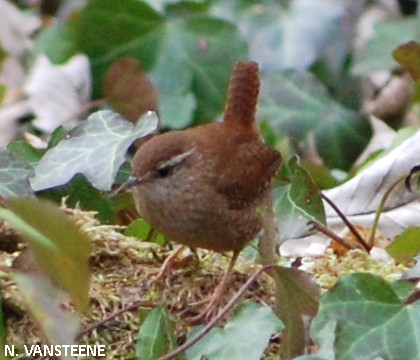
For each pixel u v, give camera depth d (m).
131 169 8.67
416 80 9.27
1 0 14.16
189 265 7.59
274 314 6.62
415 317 6.39
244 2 12.98
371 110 13.17
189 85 11.98
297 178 7.86
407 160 8.82
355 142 12.28
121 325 6.98
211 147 8.23
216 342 6.56
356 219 8.88
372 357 6.32
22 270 6.07
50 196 8.33
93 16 11.84
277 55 12.77
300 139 12.22
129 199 8.98
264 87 12.35
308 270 7.73
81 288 4.73
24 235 4.62
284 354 6.82
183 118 11.75
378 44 12.02
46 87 13.05
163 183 8.12
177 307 7.27
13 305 6.87
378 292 6.44
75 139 7.82
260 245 7.55
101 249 7.51
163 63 11.98
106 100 9.77
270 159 8.37
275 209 8.05
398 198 8.84
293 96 12.34
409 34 11.98
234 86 8.60
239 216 8.09
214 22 12.03
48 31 13.41
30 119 12.86
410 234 7.84
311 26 12.91
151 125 7.58
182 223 8.09
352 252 7.88
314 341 6.57
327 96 12.38
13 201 4.66
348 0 13.09
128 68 9.61
